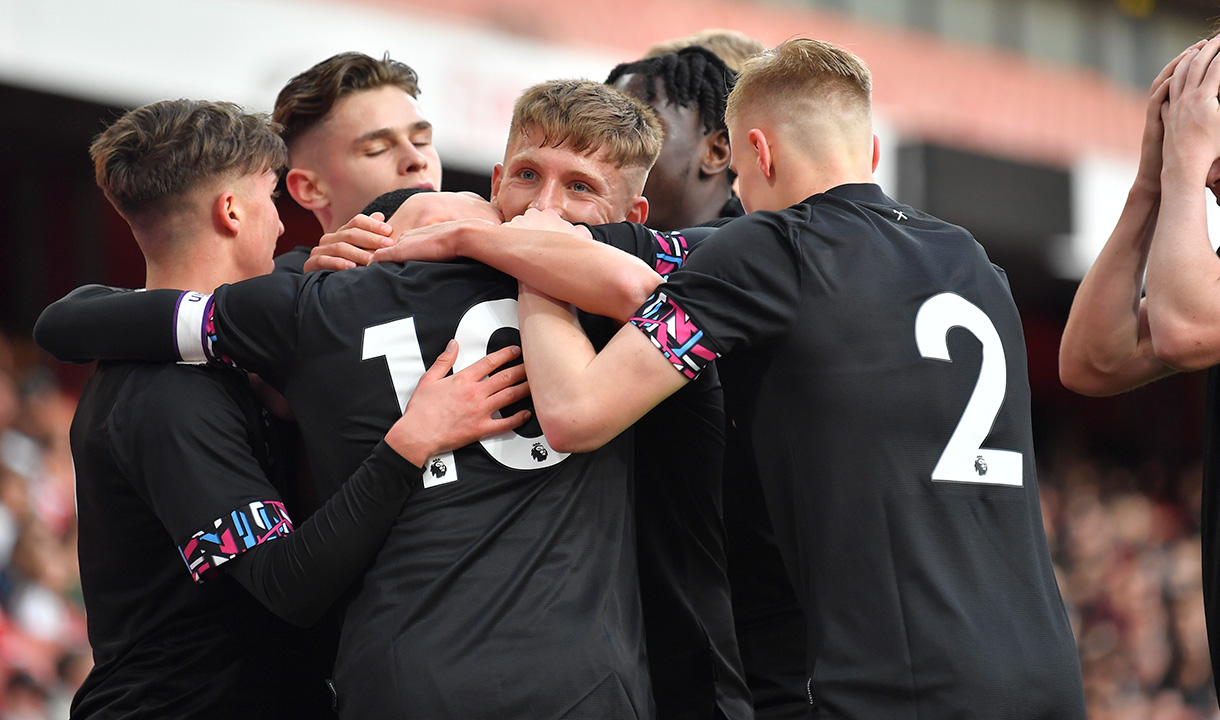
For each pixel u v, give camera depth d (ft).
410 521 22.40
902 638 21.09
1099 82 192.03
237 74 82.33
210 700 25.02
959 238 24.04
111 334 24.56
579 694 21.29
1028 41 189.47
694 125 32.99
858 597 21.47
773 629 28.40
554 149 24.97
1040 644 21.62
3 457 78.64
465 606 21.61
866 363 22.13
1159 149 26.18
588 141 24.88
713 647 26.12
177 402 23.95
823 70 24.52
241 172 26.81
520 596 21.67
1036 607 21.93
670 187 32.96
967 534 21.81
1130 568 130.62
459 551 21.99
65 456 86.74
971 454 22.25
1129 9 200.13
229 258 26.89
